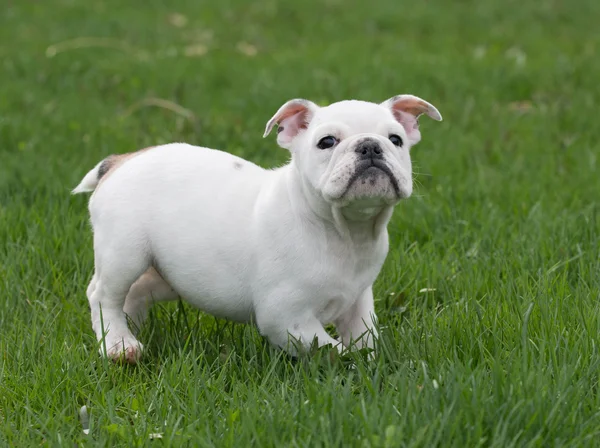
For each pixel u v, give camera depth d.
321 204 7.56
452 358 7.60
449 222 11.18
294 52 23.02
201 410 6.84
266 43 24.53
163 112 16.58
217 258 8.00
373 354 7.91
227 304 8.13
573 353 7.32
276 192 7.89
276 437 6.33
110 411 6.88
